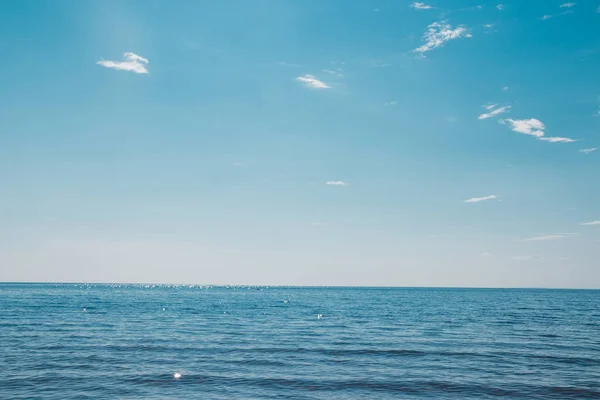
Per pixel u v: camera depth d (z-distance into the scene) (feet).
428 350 107.65
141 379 75.25
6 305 266.36
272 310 262.26
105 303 314.55
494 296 629.51
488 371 84.23
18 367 82.38
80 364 85.87
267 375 79.66
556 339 129.29
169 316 203.72
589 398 66.54
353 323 177.88
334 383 74.54
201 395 66.49
